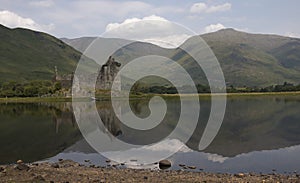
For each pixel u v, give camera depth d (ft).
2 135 146.20
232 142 117.60
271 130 151.64
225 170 78.54
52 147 112.78
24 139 132.98
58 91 482.69
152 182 62.75
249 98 436.35
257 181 65.16
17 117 232.73
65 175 65.36
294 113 230.48
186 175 70.28
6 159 95.86
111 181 62.49
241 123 177.06
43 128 168.14
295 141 120.98
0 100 467.52
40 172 65.87
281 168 81.25
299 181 65.26
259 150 103.50
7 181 57.16
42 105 370.53
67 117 221.05
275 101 369.91
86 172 71.36
